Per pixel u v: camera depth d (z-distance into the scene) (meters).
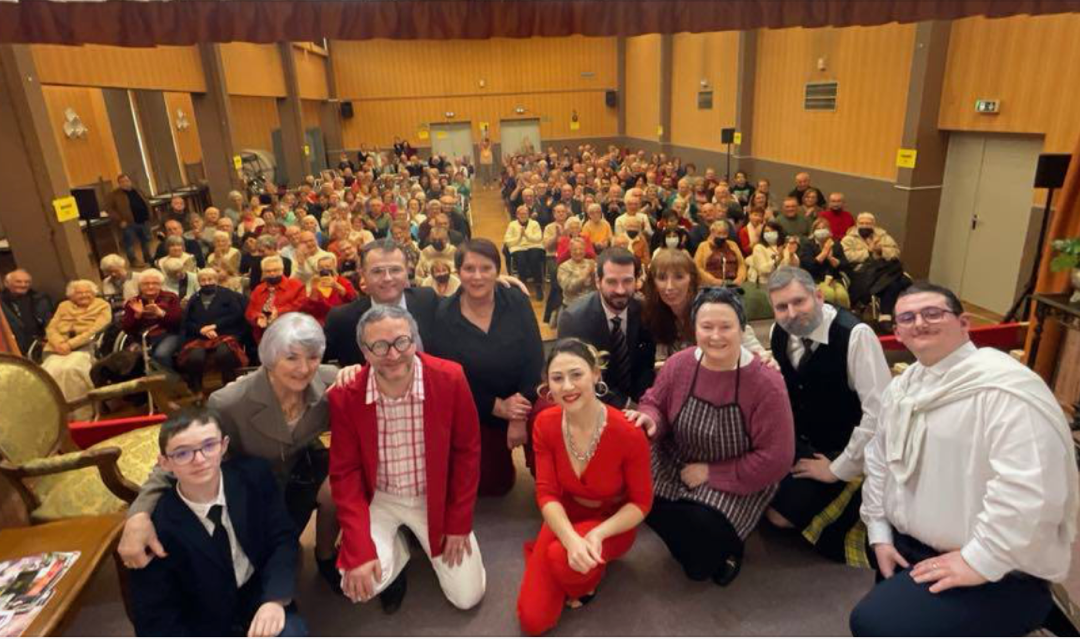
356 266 5.30
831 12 2.27
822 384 2.26
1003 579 1.53
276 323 1.94
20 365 2.55
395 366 1.90
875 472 1.85
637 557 2.38
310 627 2.09
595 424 1.99
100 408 4.00
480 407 2.63
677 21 2.19
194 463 1.68
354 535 1.97
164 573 1.77
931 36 6.24
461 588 2.10
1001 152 5.92
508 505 2.73
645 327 2.67
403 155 15.88
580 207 7.96
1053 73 5.16
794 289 2.17
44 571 1.88
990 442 1.48
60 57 5.55
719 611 2.10
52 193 5.24
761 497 2.23
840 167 8.27
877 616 1.59
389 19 2.12
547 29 2.18
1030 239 5.62
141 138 10.29
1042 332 3.57
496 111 17.59
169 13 2.06
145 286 4.15
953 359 1.59
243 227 6.99
